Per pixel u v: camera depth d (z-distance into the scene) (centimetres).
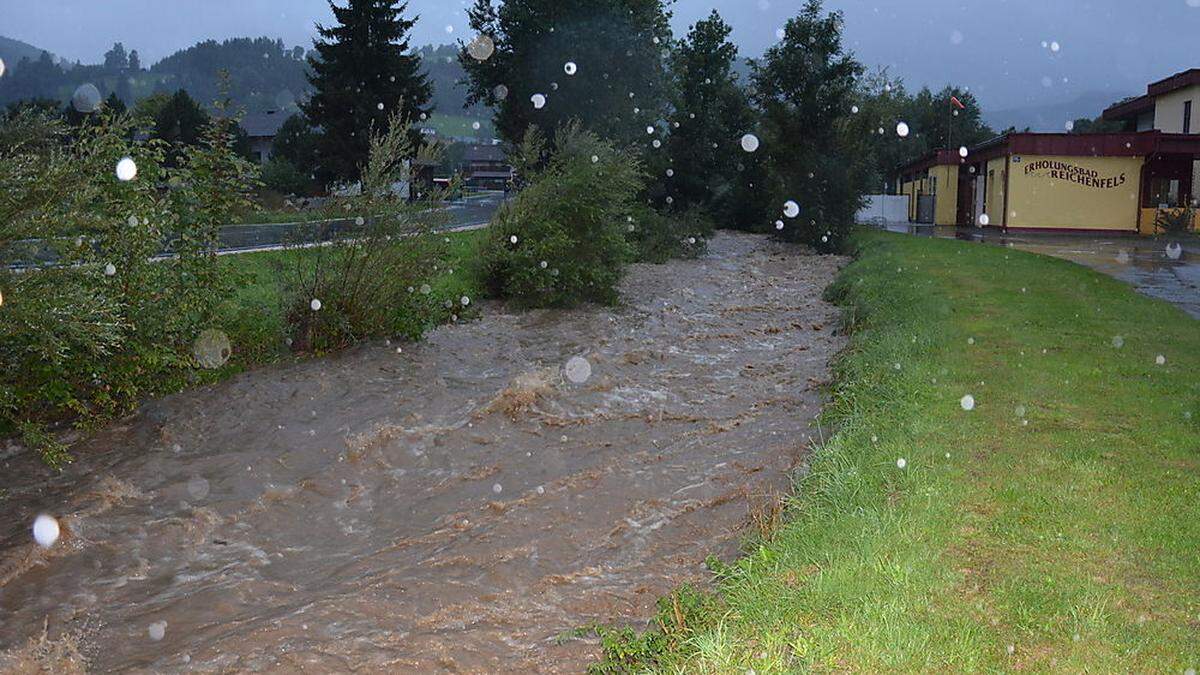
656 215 2422
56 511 641
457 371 1015
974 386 806
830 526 498
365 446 765
